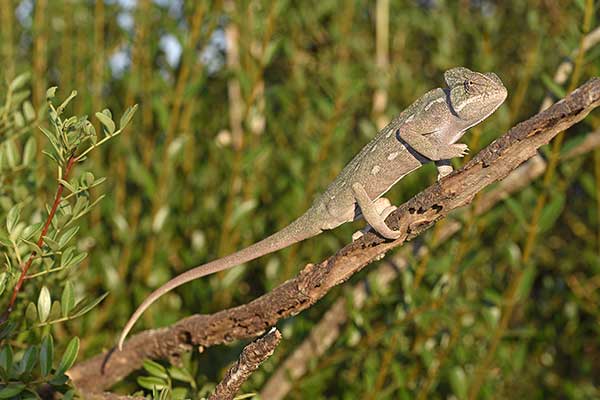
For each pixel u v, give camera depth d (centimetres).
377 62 152
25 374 107
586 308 152
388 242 107
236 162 136
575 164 140
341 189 108
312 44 177
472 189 104
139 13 141
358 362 139
